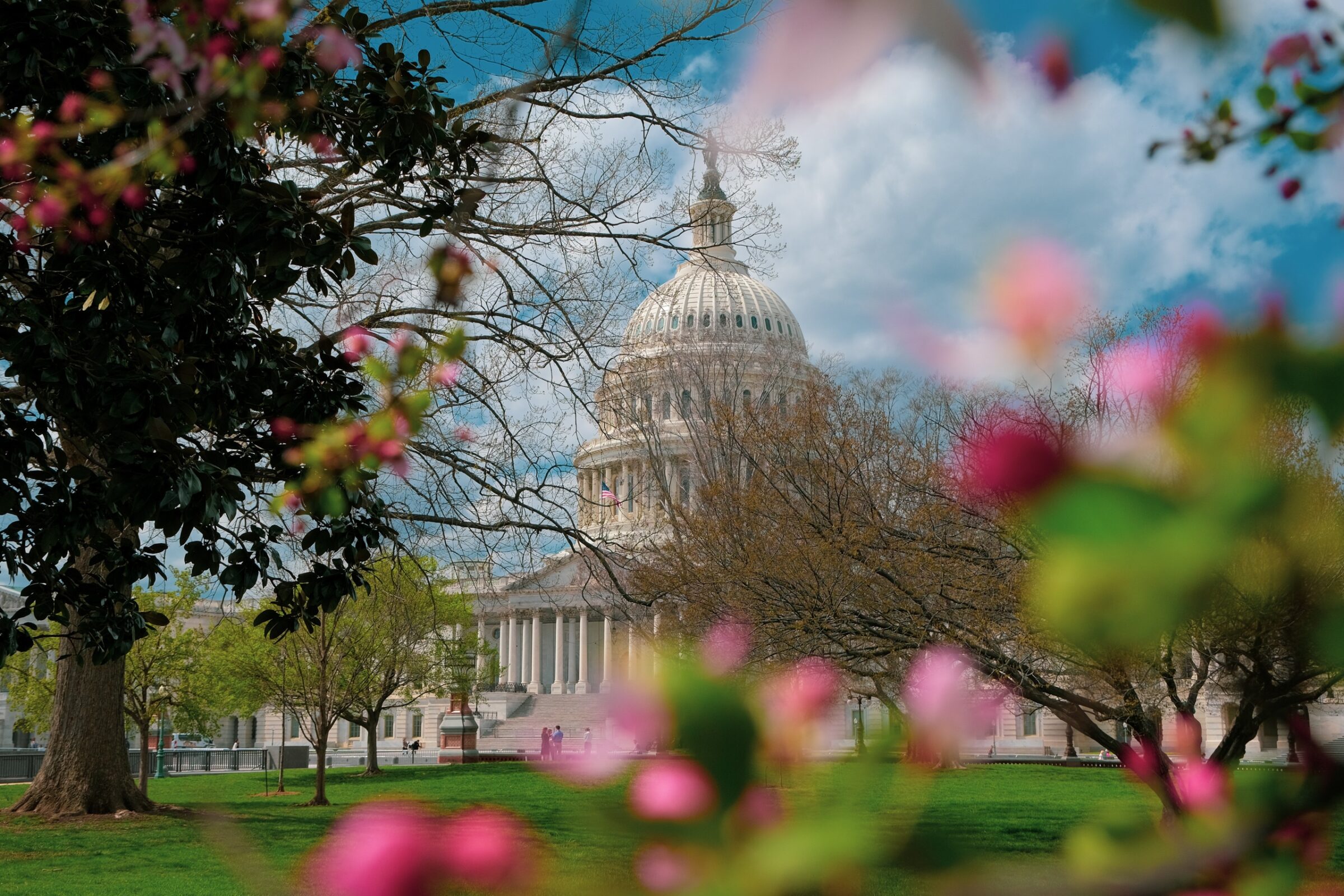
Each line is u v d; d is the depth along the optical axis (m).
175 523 8.83
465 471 21.39
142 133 7.63
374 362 2.90
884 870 0.60
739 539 18.55
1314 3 0.84
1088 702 12.19
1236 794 0.70
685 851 0.59
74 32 7.39
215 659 36.44
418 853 0.60
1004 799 24.75
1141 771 1.12
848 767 0.65
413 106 10.01
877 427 18.06
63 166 6.08
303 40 9.02
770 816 0.61
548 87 18.75
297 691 34.53
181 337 9.53
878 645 16.03
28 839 21.39
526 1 18.22
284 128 9.87
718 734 0.62
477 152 10.96
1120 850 0.66
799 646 14.45
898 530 15.59
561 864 0.60
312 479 3.25
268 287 9.34
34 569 9.47
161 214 9.09
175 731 43.88
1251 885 0.66
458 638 52.72
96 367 8.77
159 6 5.98
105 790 25.77
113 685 26.47
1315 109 0.85
